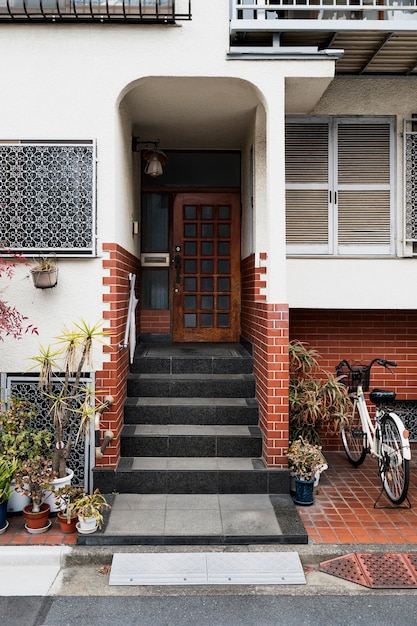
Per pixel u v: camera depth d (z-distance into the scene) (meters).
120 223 4.53
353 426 5.18
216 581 3.17
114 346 4.24
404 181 5.03
